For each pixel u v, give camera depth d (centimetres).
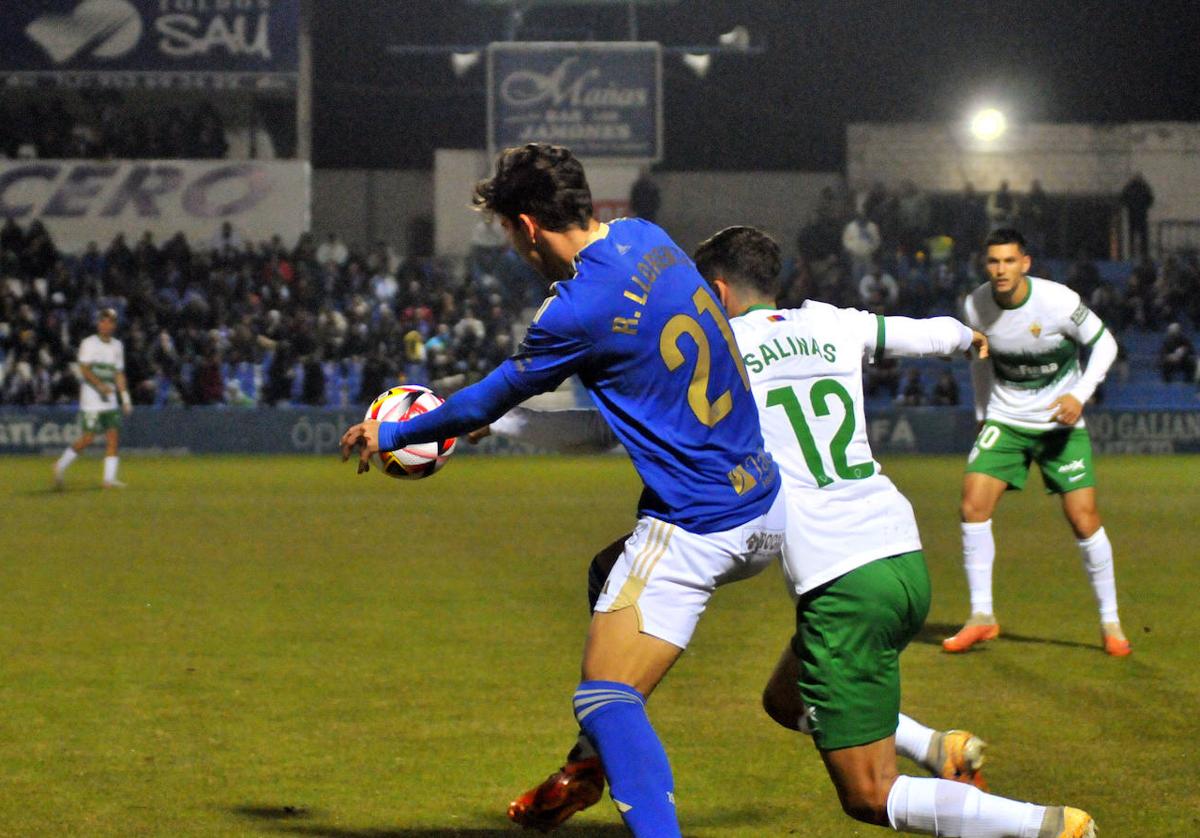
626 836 1329
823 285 9181
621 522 4284
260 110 10062
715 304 1116
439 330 8488
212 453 8069
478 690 1919
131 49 9538
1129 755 1588
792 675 1226
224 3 9588
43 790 1448
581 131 9519
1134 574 3147
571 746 1628
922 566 1165
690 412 1077
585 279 1071
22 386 8094
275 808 1393
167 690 1914
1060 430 2234
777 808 1406
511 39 9700
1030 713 1791
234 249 9081
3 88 9712
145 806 1397
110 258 8962
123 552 3500
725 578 1098
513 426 1194
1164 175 10550
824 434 1180
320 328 8575
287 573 3111
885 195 10038
